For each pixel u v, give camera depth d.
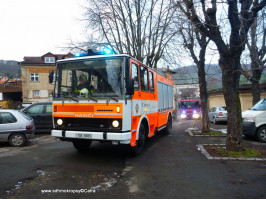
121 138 4.86
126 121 5.06
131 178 4.34
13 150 7.17
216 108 16.94
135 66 5.83
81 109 5.34
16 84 36.25
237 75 6.34
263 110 8.34
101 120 5.15
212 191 3.67
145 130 6.71
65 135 5.36
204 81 10.16
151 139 9.04
